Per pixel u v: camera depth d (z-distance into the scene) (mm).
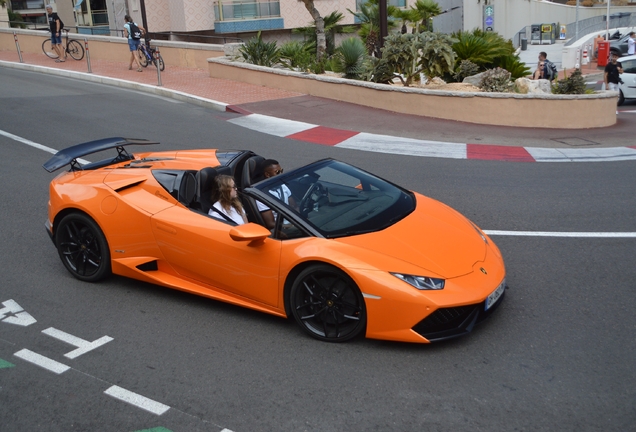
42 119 13328
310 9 18812
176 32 27609
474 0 34656
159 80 17141
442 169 9680
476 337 4461
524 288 5285
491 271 4449
